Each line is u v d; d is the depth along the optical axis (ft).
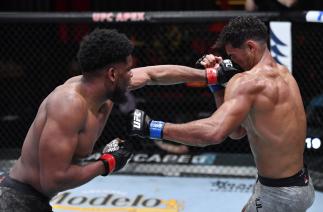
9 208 8.96
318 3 19.93
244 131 10.84
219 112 9.32
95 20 17.29
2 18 17.65
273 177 9.78
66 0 21.90
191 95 19.58
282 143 9.61
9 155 19.54
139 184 17.38
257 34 9.73
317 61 17.74
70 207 15.53
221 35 10.00
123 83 8.95
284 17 16.24
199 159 19.25
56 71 20.16
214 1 22.02
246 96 9.34
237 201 15.97
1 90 20.33
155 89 19.74
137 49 19.94
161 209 15.44
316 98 17.84
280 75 9.89
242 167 18.52
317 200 15.80
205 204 15.80
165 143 19.75
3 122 20.16
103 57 8.66
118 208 15.52
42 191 9.11
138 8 21.89
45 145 8.52
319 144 17.29
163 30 19.69
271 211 9.89
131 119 9.46
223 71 10.95
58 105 8.61
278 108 9.57
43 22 17.60
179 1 21.83
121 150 9.25
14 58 20.27
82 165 8.88
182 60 19.81
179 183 17.48
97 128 9.20
